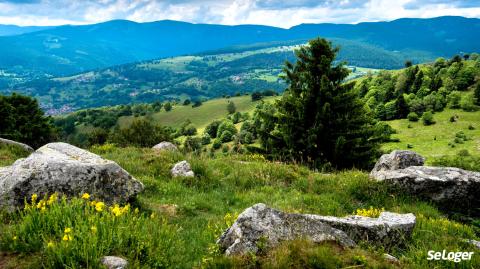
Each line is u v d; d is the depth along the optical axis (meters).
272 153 27.55
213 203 11.96
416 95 173.25
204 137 169.62
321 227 6.73
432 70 194.00
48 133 60.41
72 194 8.54
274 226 6.41
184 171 14.99
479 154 111.38
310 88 28.11
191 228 8.84
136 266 5.41
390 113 163.00
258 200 12.48
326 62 27.86
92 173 8.97
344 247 6.47
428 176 12.84
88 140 44.09
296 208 11.20
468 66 177.75
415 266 6.38
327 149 26.47
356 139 25.88
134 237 6.00
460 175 12.73
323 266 5.64
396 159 16.62
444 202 12.46
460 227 9.73
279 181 14.85
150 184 12.89
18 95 59.84
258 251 6.02
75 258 5.20
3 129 52.41
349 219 7.85
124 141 35.53
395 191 12.91
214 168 16.41
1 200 7.71
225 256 5.89
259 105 199.50
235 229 6.41
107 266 5.18
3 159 17.38
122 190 9.37
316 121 26.58
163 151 19.06
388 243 7.40
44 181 8.31
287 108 28.80
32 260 5.31
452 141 128.62
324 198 12.44
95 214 6.35
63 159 9.34
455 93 160.38
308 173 16.33
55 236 5.84
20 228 5.84
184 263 6.30
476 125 140.00
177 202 11.45
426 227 9.07
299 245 5.96
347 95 27.47
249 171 15.60
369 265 5.85
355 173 15.30
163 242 6.30
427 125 148.00
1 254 5.47
